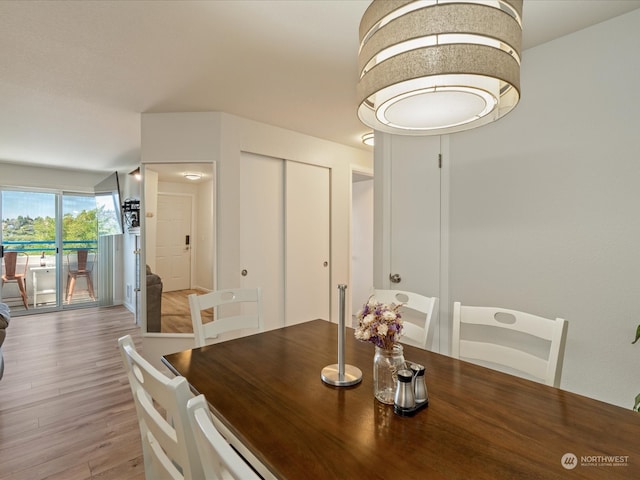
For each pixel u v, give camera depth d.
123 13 1.65
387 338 1.04
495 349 1.43
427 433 0.88
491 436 0.87
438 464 0.76
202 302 1.76
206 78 2.36
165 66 2.18
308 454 0.80
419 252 2.51
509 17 0.91
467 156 2.23
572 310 1.80
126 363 0.96
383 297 1.89
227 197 3.06
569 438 0.85
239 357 1.43
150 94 2.61
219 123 3.00
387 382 1.04
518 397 1.07
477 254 2.19
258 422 0.94
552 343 1.26
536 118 1.92
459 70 0.87
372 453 0.80
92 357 3.34
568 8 1.59
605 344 1.70
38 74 2.27
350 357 1.43
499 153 2.08
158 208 3.07
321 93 2.62
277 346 1.57
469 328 2.22
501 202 2.07
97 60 2.10
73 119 3.11
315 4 1.61
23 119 3.10
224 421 0.96
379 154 2.78
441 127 1.35
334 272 3.97
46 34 1.82
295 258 3.63
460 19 0.86
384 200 2.74
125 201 5.27
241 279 3.25
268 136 3.35
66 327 4.43
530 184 1.95
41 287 5.27
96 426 2.14
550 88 1.87
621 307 1.65
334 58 2.10
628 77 1.62
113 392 2.60
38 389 2.65
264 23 1.75
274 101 2.77
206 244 3.07
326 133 3.63
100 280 5.69
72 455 1.87
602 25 1.69
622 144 1.64
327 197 3.94
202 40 1.90
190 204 3.06
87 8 1.61
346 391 1.13
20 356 3.37
